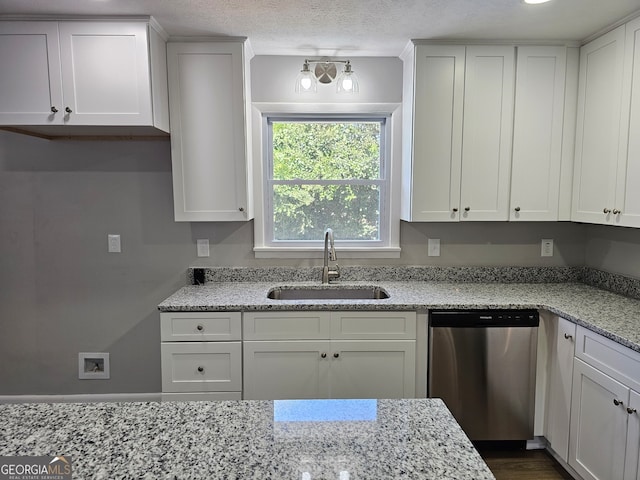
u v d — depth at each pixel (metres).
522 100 2.38
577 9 1.94
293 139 2.75
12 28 2.03
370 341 2.19
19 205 2.64
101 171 2.64
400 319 2.18
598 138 2.21
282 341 2.17
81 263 2.70
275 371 2.19
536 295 2.36
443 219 2.44
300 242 2.78
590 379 1.83
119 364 2.76
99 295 2.72
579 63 2.37
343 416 1.05
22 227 2.66
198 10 1.98
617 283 2.41
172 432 0.96
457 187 2.42
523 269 2.72
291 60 2.61
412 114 2.39
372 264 2.75
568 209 2.46
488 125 2.39
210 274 2.71
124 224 2.68
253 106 2.62
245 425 1.00
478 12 1.99
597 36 2.22
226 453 0.88
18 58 2.05
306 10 1.97
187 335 2.15
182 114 2.35
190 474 0.81
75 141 2.61
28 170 2.62
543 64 2.36
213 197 2.41
